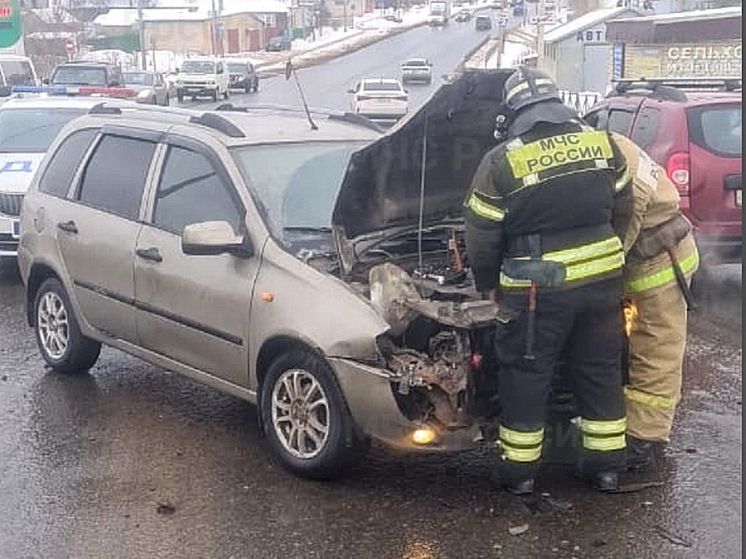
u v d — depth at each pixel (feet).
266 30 317.83
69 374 23.18
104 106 23.97
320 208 18.93
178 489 16.94
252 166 19.21
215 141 19.65
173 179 20.13
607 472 16.57
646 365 17.21
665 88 32.04
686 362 24.04
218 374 18.80
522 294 15.40
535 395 15.85
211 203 19.17
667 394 17.22
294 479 17.30
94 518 15.93
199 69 150.00
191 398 21.48
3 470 17.76
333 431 16.62
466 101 16.10
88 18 289.94
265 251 17.81
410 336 16.51
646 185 16.39
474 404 16.33
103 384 22.49
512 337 15.66
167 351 19.89
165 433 19.44
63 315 22.97
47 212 22.85
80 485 17.13
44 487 17.07
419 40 283.59
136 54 223.10
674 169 29.66
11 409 20.88
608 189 15.52
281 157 19.63
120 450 18.61
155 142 20.85
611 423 16.39
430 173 17.30
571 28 126.31
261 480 17.29
